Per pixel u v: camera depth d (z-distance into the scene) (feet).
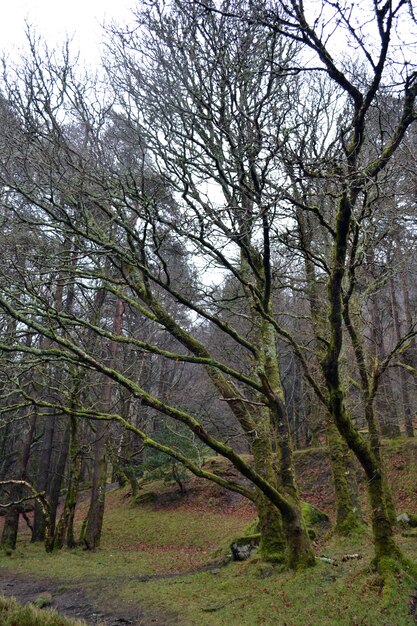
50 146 27.37
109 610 28.84
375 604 22.25
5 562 45.16
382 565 24.09
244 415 34.63
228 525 62.64
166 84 26.55
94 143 27.99
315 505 63.31
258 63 24.34
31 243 29.94
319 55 18.54
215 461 86.12
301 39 18.43
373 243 24.62
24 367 25.98
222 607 26.13
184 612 26.53
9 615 24.29
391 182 23.11
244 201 28.78
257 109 25.86
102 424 54.39
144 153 26.08
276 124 24.66
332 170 19.77
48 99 26.61
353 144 19.72
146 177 28.17
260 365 29.14
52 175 26.76
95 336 41.55
